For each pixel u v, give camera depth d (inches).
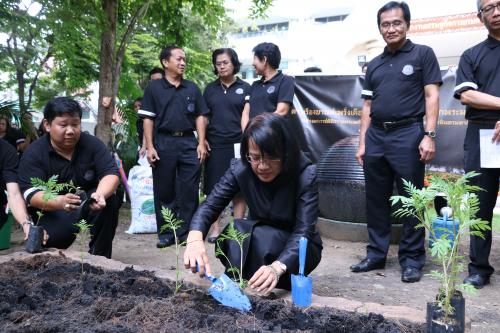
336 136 211.8
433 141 135.3
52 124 113.9
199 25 492.7
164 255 168.7
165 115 176.6
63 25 208.4
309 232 83.4
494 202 129.3
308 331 61.9
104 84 233.3
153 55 448.1
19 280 83.4
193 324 63.3
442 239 57.9
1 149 123.2
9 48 222.2
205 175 193.3
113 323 63.8
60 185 99.7
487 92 126.6
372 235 151.8
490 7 122.8
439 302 58.9
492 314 113.1
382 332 61.4
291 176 84.3
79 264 92.8
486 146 121.3
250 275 91.0
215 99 187.8
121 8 275.3
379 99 141.0
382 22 139.3
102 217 125.6
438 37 306.2
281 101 174.9
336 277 143.8
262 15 285.4
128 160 278.1
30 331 60.2
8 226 177.0
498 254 178.5
